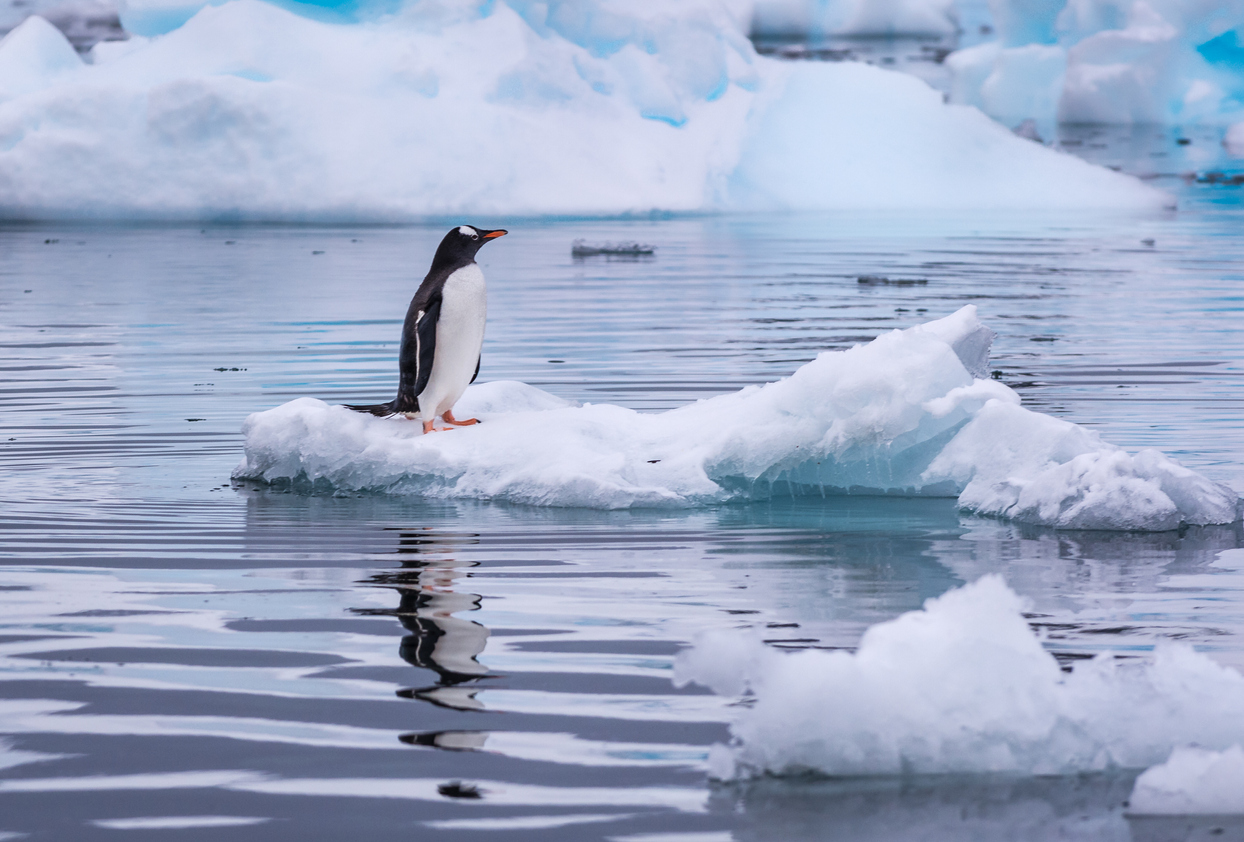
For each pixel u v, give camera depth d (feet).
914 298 94.94
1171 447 46.50
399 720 22.31
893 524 37.83
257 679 24.36
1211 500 37.86
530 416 43.62
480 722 22.24
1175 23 278.87
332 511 39.34
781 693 20.61
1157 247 129.59
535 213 161.58
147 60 175.32
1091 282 103.71
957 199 174.50
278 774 20.22
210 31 175.01
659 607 28.86
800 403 40.86
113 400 58.75
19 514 38.60
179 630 27.40
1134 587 30.60
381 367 67.36
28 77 178.09
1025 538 35.99
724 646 21.54
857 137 179.01
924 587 30.60
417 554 33.96
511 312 88.48
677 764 20.56
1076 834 18.31
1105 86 278.46
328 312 89.30
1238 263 115.75
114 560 33.35
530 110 171.32
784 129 179.32
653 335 77.77
